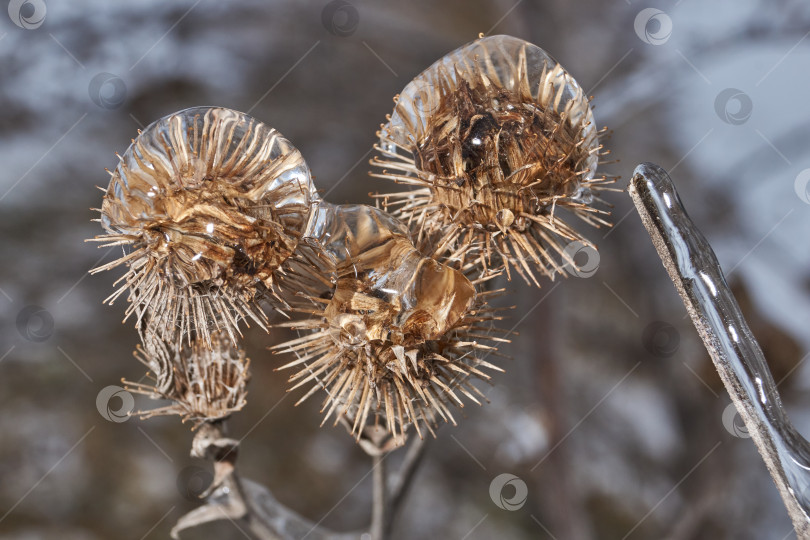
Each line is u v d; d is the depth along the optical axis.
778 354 3.74
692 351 5.45
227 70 6.40
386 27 6.39
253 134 1.63
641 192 1.39
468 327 1.78
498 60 1.83
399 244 1.74
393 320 1.71
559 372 4.54
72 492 5.45
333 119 6.39
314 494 5.53
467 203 1.80
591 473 5.66
